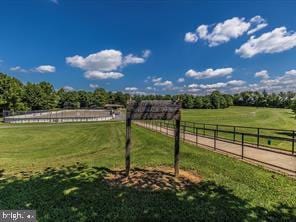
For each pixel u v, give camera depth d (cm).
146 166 966
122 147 1586
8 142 2009
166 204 586
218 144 1545
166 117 824
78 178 800
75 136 2466
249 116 6850
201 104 13488
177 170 824
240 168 903
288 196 633
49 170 920
